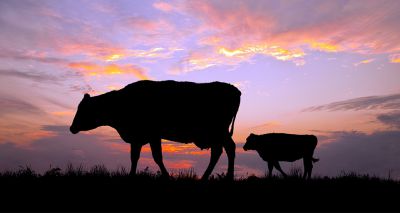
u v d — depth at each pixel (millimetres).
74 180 6492
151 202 5371
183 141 8391
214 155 8234
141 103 8133
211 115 8227
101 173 7098
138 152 8047
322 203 5746
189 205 5297
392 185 7535
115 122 8398
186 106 8148
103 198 5504
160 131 8164
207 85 8328
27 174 6910
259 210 5246
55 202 5316
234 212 5098
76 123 8516
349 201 5930
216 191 6078
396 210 5535
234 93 8500
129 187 6047
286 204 5590
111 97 8367
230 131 8516
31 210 4965
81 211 4953
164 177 6762
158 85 8266
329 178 8438
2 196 5551
